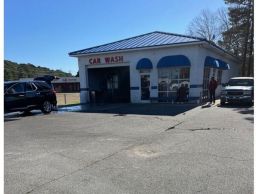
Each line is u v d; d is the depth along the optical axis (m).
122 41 29.09
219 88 32.72
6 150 9.17
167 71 25.22
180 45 24.00
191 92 24.20
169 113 17.75
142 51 25.91
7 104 17.38
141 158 7.91
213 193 5.51
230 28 50.28
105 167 7.19
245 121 13.73
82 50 29.16
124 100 29.36
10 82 18.20
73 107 24.19
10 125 14.66
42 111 19.64
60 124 14.48
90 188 5.89
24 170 7.11
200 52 24.34
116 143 9.77
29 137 11.29
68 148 9.22
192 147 8.93
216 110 18.81
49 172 6.92
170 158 7.82
